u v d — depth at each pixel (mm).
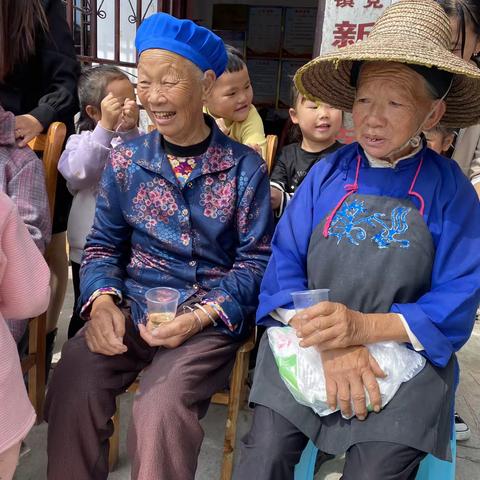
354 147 1578
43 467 1848
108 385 1467
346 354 1308
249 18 6609
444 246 1370
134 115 2141
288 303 1443
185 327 1489
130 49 4172
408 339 1316
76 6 3711
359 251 1405
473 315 1354
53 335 2338
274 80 6809
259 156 1699
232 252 1730
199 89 1571
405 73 1302
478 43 1891
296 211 1567
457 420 2117
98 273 1663
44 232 1713
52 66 2070
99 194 1731
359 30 3141
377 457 1229
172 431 1336
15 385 1203
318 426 1361
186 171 1646
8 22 1795
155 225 1660
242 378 1647
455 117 1586
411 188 1425
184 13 5391
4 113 1656
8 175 1648
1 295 1274
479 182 2105
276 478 1320
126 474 1850
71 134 2305
